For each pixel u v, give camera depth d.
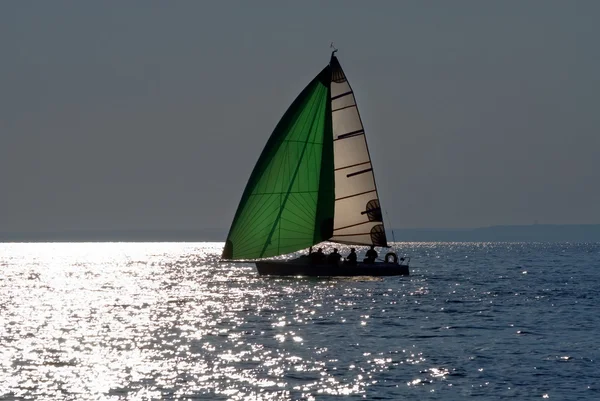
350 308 137.00
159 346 98.00
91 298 164.50
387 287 175.38
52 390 75.19
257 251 173.75
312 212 173.38
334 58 175.12
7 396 73.00
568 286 183.12
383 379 79.19
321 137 173.38
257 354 91.88
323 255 178.12
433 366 85.06
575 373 81.94
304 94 171.88
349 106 176.00
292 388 75.62
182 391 74.62
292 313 130.62
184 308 141.00
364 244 179.50
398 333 107.88
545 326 114.38
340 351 93.75
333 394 73.56
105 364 86.50
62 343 101.06
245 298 156.38
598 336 104.88
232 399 72.00
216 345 98.44
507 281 198.62
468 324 116.50
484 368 84.25
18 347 98.00
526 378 79.75
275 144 171.00
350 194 177.62
